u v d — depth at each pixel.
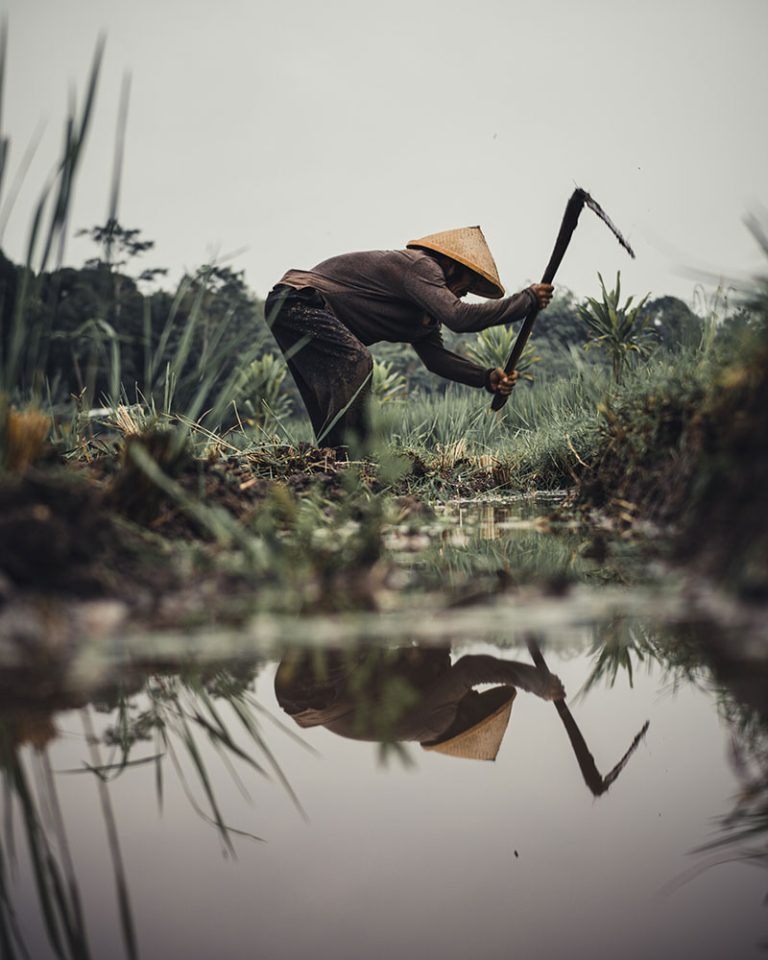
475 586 2.58
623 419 4.39
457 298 5.96
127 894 1.15
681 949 0.98
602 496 4.29
